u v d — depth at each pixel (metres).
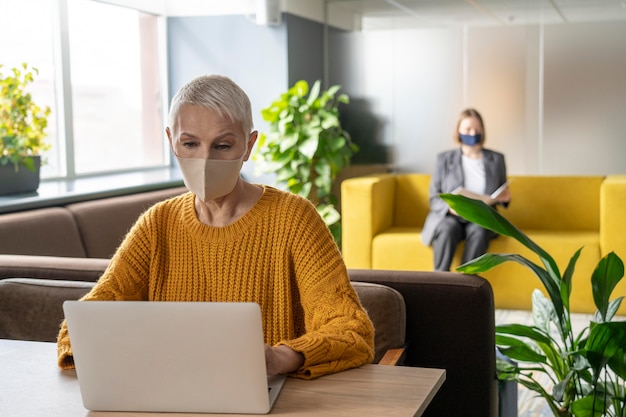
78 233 4.64
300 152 6.39
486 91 6.76
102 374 1.55
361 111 7.12
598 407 2.53
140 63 6.81
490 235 5.81
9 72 5.47
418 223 6.66
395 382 1.67
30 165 4.87
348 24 7.10
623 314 5.59
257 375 1.50
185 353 1.51
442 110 6.90
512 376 2.75
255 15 6.48
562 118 6.57
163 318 1.51
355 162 7.16
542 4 6.54
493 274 5.81
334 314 1.82
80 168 6.20
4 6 5.41
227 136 1.79
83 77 6.20
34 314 2.66
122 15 6.58
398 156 7.05
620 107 6.44
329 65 7.21
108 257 4.84
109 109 6.50
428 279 2.69
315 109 6.52
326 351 1.71
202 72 6.87
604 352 2.47
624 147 6.46
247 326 1.48
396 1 6.94
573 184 6.28
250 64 6.70
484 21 6.71
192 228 1.93
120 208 5.09
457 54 6.81
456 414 2.70
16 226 4.20
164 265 1.96
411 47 6.94
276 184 6.47
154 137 7.05
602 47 6.45
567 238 5.75
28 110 5.20
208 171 1.78
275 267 1.90
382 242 6.03
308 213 1.92
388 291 2.58
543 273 2.65
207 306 1.49
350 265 6.11
